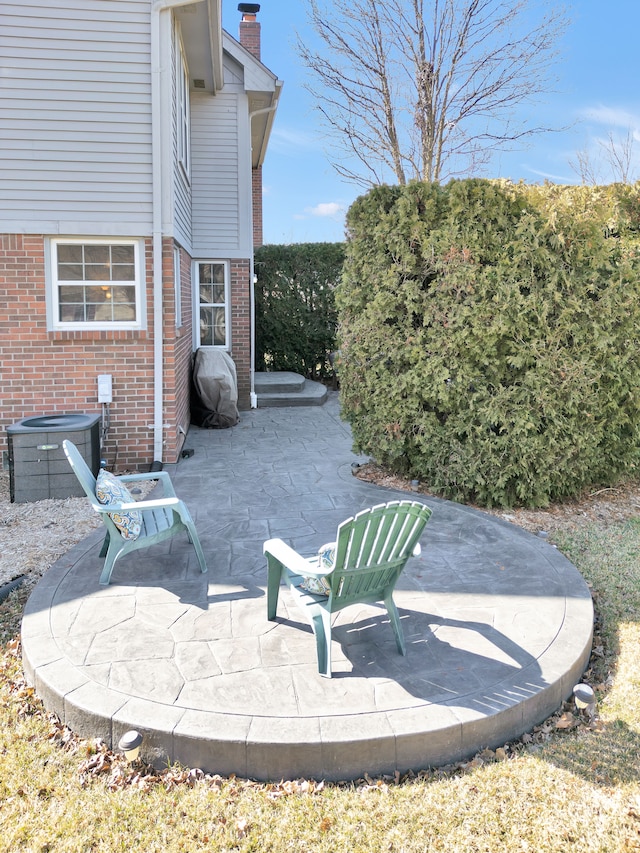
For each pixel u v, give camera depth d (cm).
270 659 308
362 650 319
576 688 289
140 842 221
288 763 248
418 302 580
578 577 412
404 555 313
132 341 695
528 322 543
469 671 299
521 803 237
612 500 623
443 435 577
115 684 284
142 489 621
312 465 727
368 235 612
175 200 750
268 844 219
